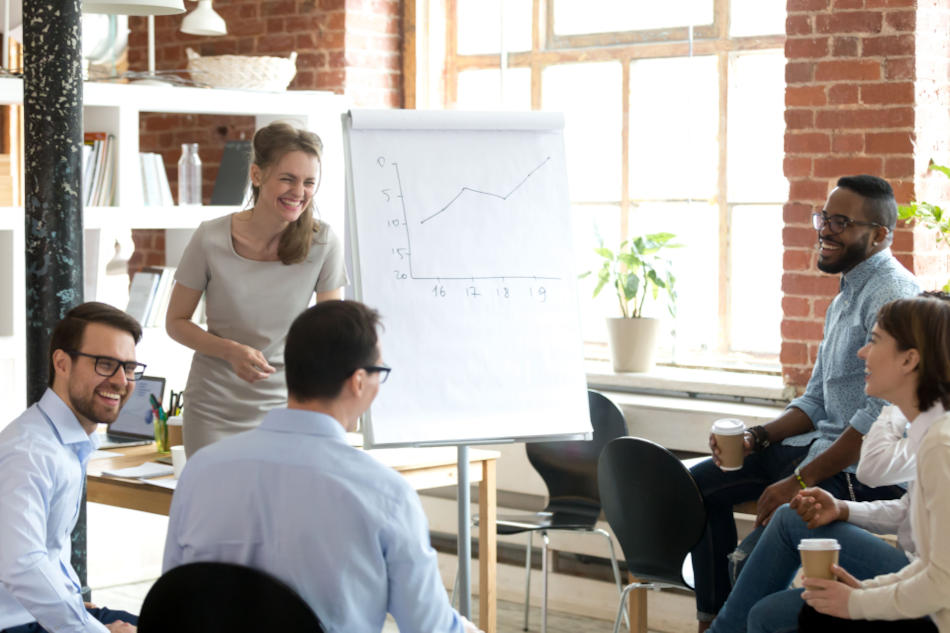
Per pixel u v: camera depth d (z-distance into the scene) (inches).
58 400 100.0
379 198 132.0
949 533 96.3
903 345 105.6
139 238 240.1
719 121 198.5
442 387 128.3
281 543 77.4
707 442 176.2
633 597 158.9
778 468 150.8
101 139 187.6
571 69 214.2
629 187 209.2
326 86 216.7
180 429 149.3
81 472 102.4
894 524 118.5
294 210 130.2
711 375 192.7
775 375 190.4
